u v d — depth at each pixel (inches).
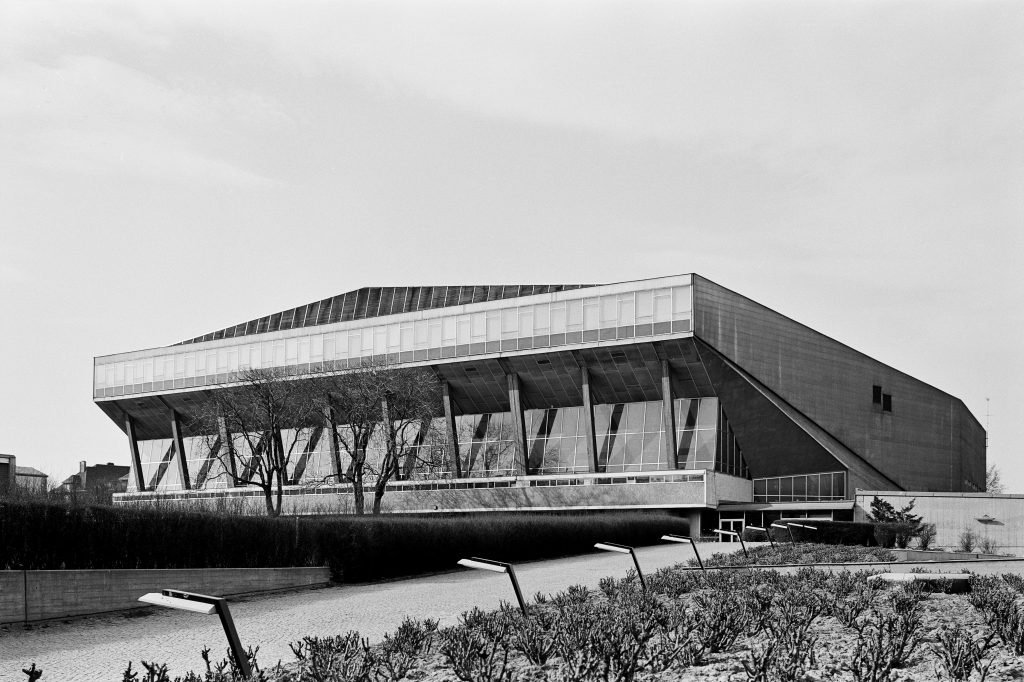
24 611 946.7
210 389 3944.4
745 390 3002.0
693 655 522.3
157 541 1142.3
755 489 3169.3
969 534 2486.5
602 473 3065.9
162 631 901.2
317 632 872.9
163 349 4124.0
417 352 3412.9
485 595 1139.9
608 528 2034.9
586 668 497.0
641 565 1537.9
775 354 3048.7
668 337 2935.5
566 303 3142.2
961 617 677.9
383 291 4146.2
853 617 633.6
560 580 1302.9
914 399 3368.6
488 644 597.0
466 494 3272.6
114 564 1091.3
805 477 3090.6
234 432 3663.9
